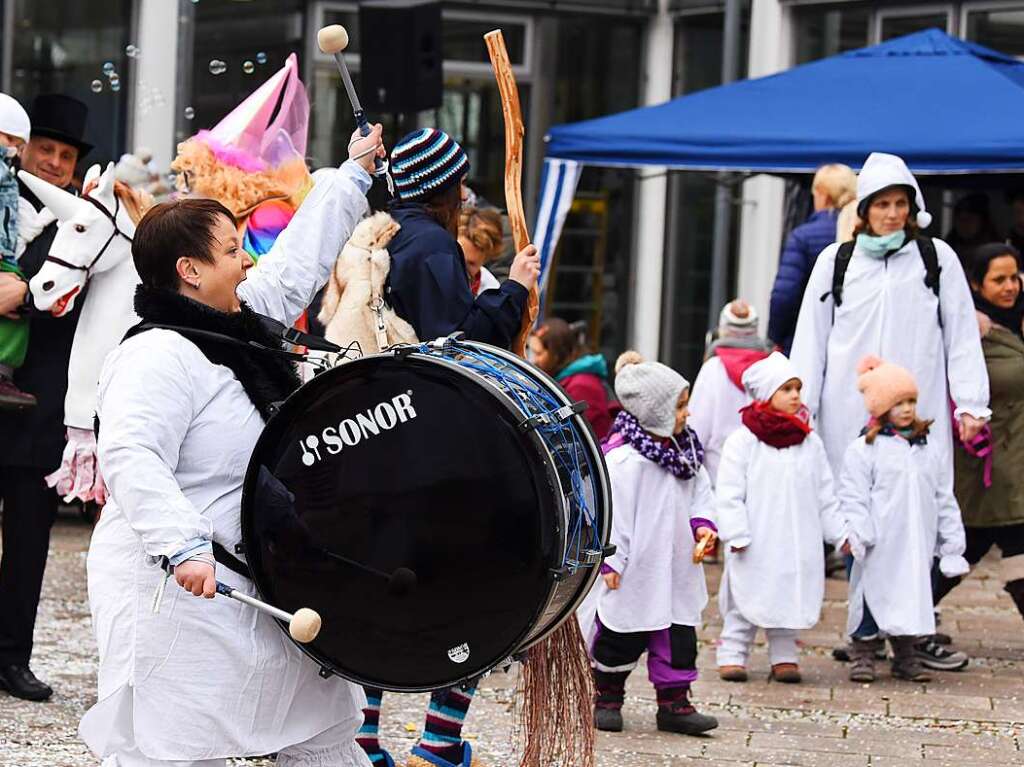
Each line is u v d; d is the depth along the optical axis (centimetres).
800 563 755
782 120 1034
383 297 535
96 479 662
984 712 710
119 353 396
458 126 1597
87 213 645
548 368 1040
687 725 659
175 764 391
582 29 1614
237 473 402
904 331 826
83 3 1458
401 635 396
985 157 955
